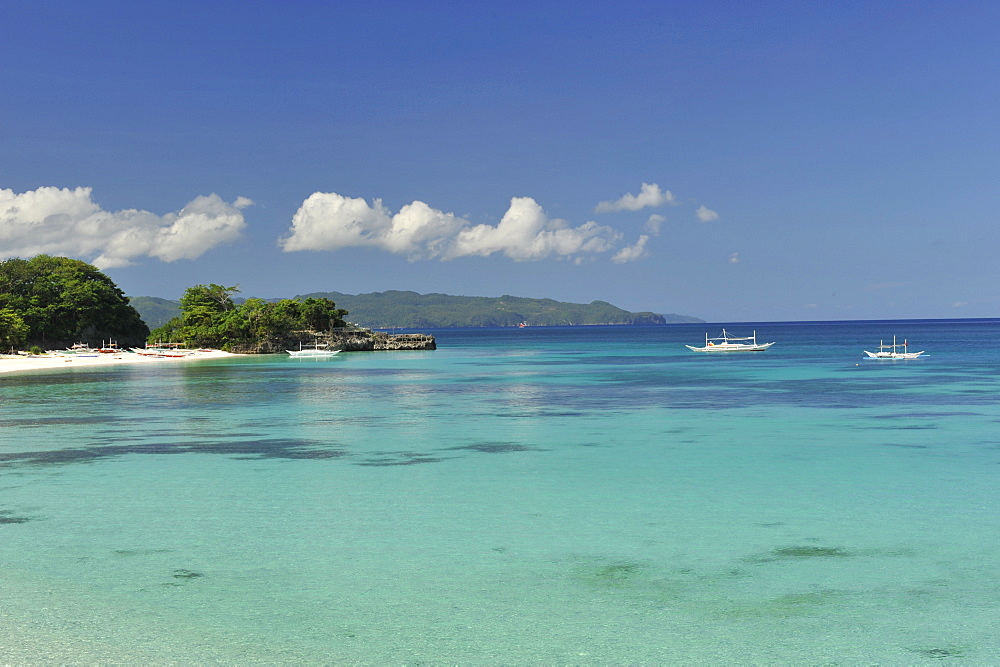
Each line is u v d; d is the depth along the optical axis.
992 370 105.56
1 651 15.09
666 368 120.19
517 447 41.69
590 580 19.23
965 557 21.03
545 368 125.12
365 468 35.56
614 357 164.50
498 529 24.44
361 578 19.52
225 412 60.81
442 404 66.44
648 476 33.19
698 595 18.06
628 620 16.55
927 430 47.03
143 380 102.38
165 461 37.75
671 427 49.44
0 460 38.25
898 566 20.22
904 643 15.29
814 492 29.73
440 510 27.09
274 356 186.38
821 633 15.80
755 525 24.75
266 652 15.01
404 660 14.61
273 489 30.84
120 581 19.36
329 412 60.47
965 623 16.27
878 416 54.41
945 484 31.08
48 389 86.56
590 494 29.59
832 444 41.84
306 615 16.95
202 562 20.98
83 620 16.72
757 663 14.42
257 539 23.38
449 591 18.48
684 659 14.59
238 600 17.92
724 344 196.62
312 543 22.89
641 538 23.25
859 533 23.69
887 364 122.94
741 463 36.28
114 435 47.38
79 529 24.67
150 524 25.31
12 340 172.00
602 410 60.19
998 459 36.97
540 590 18.53
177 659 14.72
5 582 19.31
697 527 24.52
